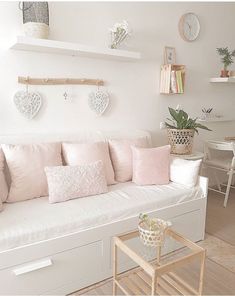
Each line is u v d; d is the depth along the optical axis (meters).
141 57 2.75
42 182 1.97
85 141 2.36
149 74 2.91
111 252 1.81
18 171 1.91
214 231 2.50
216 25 3.36
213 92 3.54
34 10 2.05
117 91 2.72
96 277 1.77
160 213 2.02
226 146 3.00
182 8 3.02
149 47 2.85
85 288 1.73
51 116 2.38
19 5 2.11
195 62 3.26
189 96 3.30
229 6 3.43
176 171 2.36
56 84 2.36
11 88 2.17
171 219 2.10
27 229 1.51
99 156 2.24
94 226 1.72
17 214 1.69
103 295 1.67
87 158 2.17
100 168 2.10
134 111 2.88
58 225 1.59
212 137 3.66
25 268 1.48
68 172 1.96
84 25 2.42
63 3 2.29
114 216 1.79
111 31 2.49
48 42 2.03
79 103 2.51
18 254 1.46
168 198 2.08
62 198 1.89
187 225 2.22
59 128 2.44
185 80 3.21
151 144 2.80
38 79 2.26
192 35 3.14
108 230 1.76
